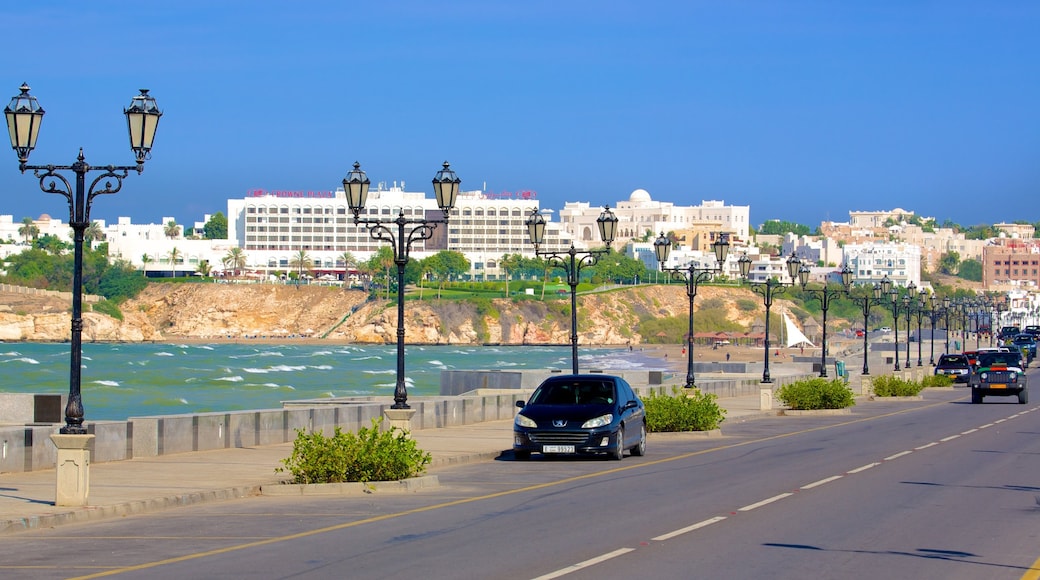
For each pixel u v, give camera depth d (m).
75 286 18.34
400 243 28.58
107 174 18.66
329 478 21.03
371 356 181.62
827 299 63.31
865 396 65.38
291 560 13.59
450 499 19.75
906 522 17.00
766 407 48.03
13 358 151.12
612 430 26.53
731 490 20.97
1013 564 13.62
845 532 15.96
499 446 29.84
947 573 13.03
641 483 22.19
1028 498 19.94
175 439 26.28
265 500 19.73
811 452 29.50
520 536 15.48
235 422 28.08
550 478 23.22
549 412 26.81
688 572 12.88
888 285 82.56
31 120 18.03
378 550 14.33
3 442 22.50
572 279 39.78
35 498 18.67
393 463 21.36
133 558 13.75
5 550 14.37
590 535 15.55
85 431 17.97
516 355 189.12
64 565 13.26
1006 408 53.16
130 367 137.88
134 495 19.03
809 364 95.88
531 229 39.50
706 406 36.00
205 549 14.41
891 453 29.12
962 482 22.45
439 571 12.86
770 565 13.37
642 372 58.19
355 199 27.97
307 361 163.12
